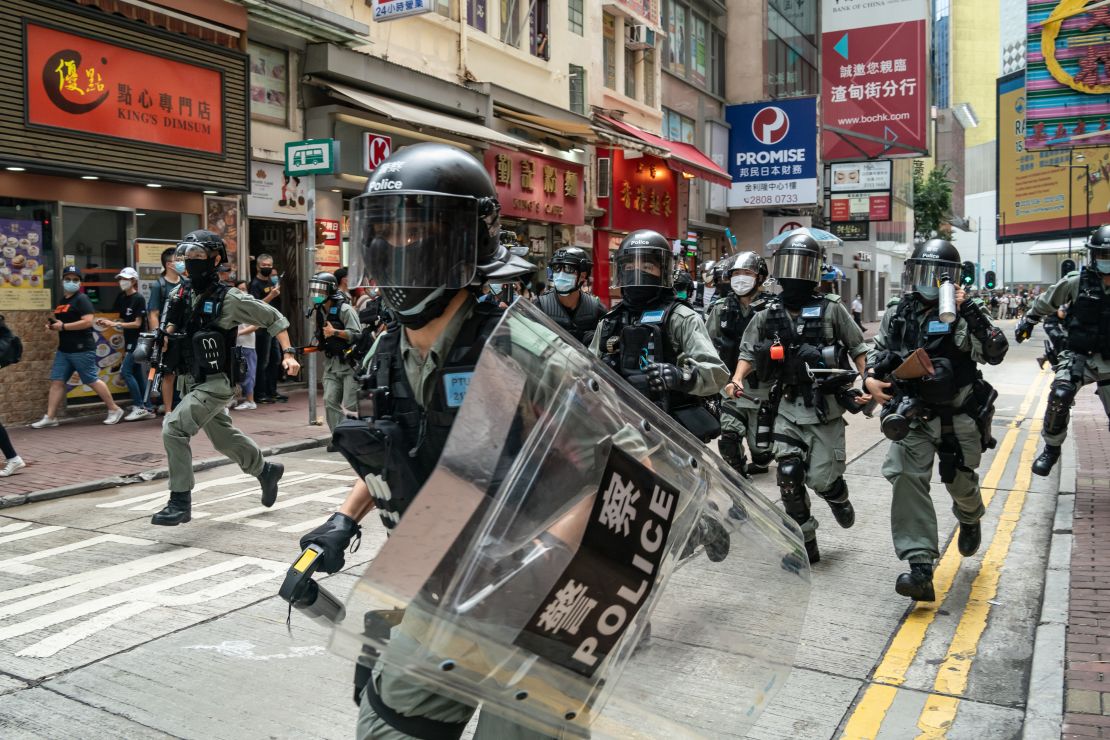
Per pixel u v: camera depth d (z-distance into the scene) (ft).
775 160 97.09
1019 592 16.26
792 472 16.63
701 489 6.20
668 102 86.84
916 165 197.98
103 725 11.12
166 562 17.97
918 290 15.30
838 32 101.24
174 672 12.70
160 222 39.19
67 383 35.81
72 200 35.40
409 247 6.00
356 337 28.50
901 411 14.56
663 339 13.65
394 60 50.62
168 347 19.40
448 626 4.95
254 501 23.47
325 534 6.80
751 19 100.37
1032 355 77.00
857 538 19.89
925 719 11.34
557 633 5.31
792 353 16.75
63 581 16.80
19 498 23.18
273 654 13.37
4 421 33.99
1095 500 21.98
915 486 15.24
